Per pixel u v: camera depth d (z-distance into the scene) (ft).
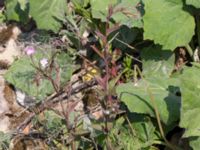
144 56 2.23
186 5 2.14
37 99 2.22
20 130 2.17
